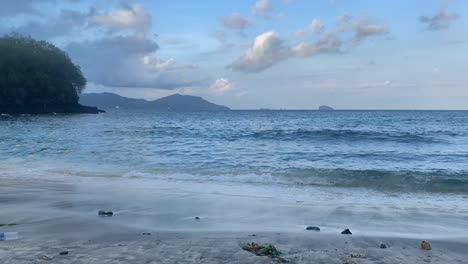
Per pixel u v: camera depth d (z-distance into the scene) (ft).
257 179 35.35
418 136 80.38
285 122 162.61
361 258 14.71
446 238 17.95
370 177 35.53
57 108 276.62
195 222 20.48
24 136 78.69
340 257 14.75
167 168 41.47
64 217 21.20
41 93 261.85
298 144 67.72
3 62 242.78
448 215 22.68
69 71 287.89
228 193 29.09
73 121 162.40
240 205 24.79
